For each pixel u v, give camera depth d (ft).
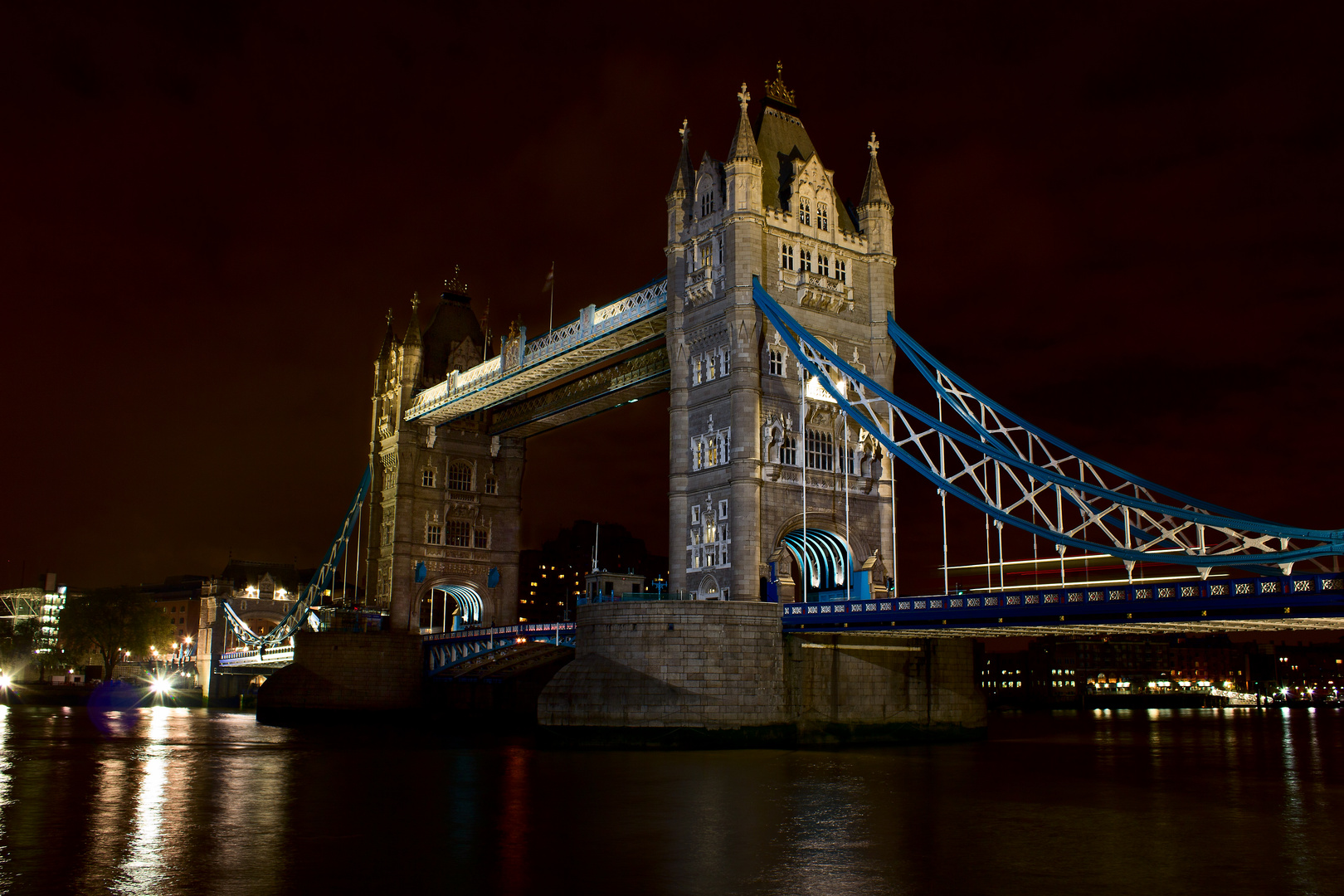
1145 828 128.77
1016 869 106.42
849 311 254.06
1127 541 189.67
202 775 185.88
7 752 232.73
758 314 237.25
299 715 343.67
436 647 346.54
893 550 249.75
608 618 216.33
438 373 375.86
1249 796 157.38
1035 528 200.44
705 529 238.68
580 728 209.87
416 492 363.76
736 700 209.87
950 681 244.83
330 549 400.88
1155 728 390.63
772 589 227.20
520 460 383.45
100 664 649.61
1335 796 157.89
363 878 103.30
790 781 165.78
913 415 223.10
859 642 230.07
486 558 373.61
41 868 108.06
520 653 308.81
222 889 99.35
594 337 279.69
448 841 120.37
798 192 251.80
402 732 307.99
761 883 101.04
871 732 228.43
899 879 102.32
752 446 231.09
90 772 192.34
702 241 250.57
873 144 266.77
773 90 269.85
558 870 106.11
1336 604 143.54
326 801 152.35
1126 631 187.11
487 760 210.18
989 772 180.24
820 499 240.53
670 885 100.17
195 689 542.16
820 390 245.24
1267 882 102.01
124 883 101.71
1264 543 175.11
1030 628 187.32
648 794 153.17
